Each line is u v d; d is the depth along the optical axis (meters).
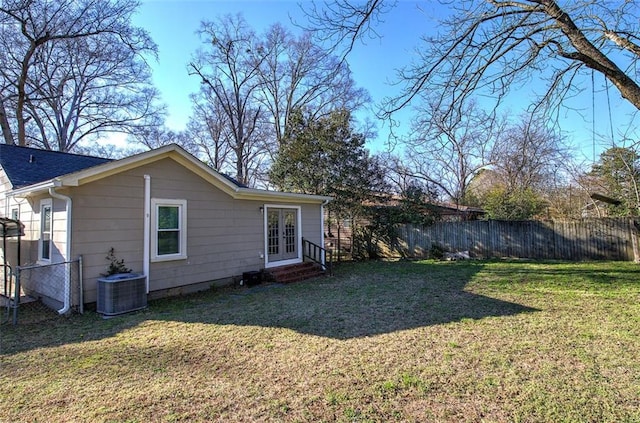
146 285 7.04
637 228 12.42
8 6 13.36
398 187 20.08
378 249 16.59
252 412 2.93
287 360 4.06
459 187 23.22
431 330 5.09
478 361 3.93
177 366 3.93
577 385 3.32
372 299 7.31
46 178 8.48
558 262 12.68
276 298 7.57
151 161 7.43
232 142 25.41
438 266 12.66
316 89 22.33
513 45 6.36
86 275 6.46
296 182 16.48
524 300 6.90
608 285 8.17
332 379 3.53
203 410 2.97
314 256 12.01
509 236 14.61
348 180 15.81
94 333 5.17
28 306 6.83
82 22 15.47
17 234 7.39
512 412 2.87
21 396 3.25
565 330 4.97
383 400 3.10
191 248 8.23
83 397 3.22
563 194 20.78
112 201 6.84
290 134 17.17
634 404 2.96
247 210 9.71
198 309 6.61
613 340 4.53
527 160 16.59
